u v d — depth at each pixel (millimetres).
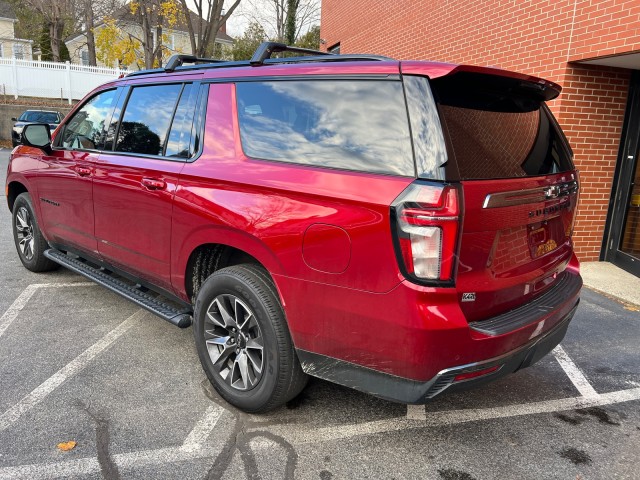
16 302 4500
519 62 6480
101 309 4414
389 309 2205
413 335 2154
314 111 2607
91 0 25406
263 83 2873
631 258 5996
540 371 3637
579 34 5508
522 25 6379
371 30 11297
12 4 31281
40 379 3221
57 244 4703
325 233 2367
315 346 2512
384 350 2266
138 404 2980
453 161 2146
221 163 2932
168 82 3502
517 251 2543
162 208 3248
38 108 22516
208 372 3057
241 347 2875
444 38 8234
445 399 3203
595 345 4086
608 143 6090
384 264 2191
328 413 2975
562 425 2953
